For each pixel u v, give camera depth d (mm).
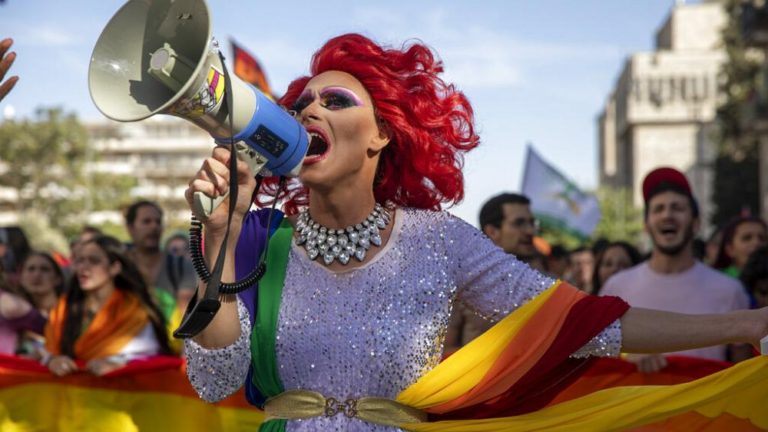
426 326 2660
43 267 7496
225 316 2555
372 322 2621
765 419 3109
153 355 6070
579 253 10844
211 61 2322
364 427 2607
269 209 2840
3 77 2576
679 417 3201
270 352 2643
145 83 2359
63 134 52562
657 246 5281
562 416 2775
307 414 2623
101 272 6020
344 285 2656
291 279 2688
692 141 84750
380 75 2756
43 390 5934
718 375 2730
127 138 102812
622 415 2730
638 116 85250
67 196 53281
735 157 42188
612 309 2662
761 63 39750
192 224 2553
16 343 6605
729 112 39594
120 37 2361
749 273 5691
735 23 41031
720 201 42062
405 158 2889
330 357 2613
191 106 2320
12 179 52625
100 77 2350
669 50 91188
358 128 2705
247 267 2717
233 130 2408
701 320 2643
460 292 2752
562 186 11352
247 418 5902
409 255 2693
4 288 6582
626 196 73750
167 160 103625
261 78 9695
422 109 2830
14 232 8484
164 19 2338
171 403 5922
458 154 2979
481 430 2723
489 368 2691
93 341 5969
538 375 2715
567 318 2670
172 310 6953
